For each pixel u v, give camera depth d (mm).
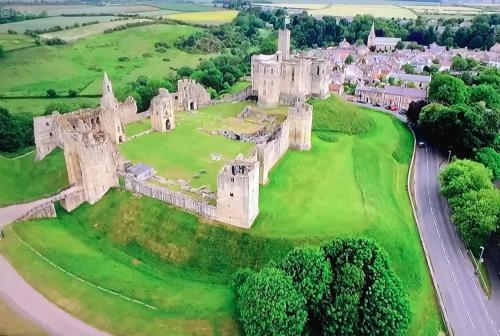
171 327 87188
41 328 84062
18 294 92062
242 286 91312
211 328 87750
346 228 112875
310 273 87500
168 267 109188
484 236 121312
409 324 91875
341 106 192500
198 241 111875
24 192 138250
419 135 192625
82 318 87312
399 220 127688
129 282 99688
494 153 165375
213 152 148250
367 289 87125
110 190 128000
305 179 136125
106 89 147625
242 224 112125
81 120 144375
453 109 174000
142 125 173375
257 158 128125
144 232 116188
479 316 100625
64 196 121375
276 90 187750
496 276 113188
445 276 112438
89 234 117625
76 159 127125
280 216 117188
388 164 160625
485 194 124375
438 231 129375
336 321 85375
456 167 139000
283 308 80688
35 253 103375
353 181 137875
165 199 120875
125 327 86000
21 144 180000
